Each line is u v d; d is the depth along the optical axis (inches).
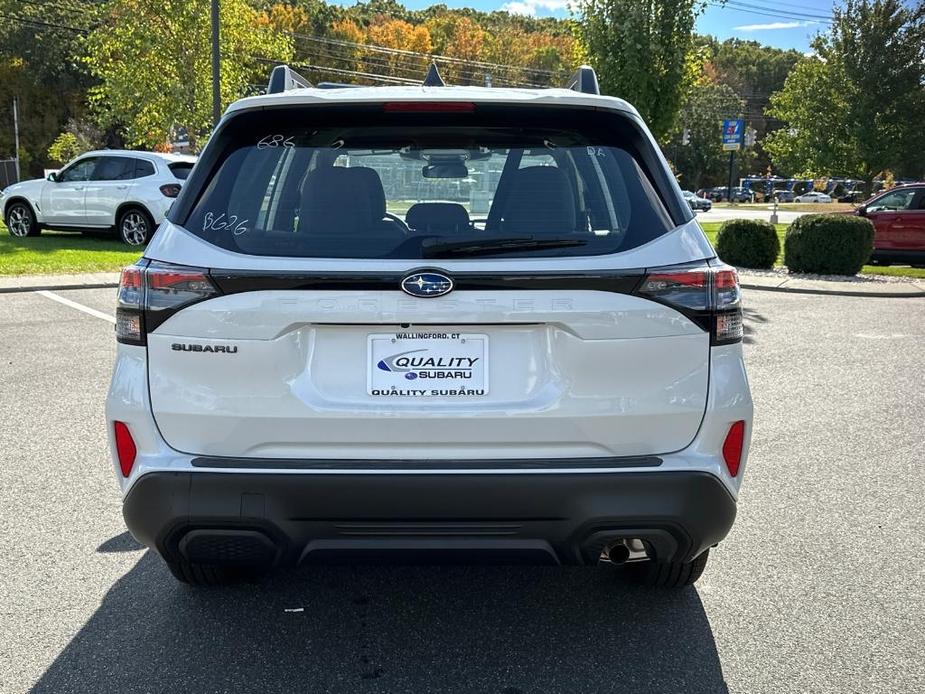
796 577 142.0
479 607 131.5
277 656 116.5
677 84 629.0
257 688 108.6
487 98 108.3
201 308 99.9
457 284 98.4
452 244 99.7
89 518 164.4
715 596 135.1
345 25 3695.9
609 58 620.7
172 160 691.4
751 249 661.9
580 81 129.3
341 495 98.7
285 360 99.8
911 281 589.3
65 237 734.5
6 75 2425.0
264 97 109.4
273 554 103.3
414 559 103.1
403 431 100.3
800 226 625.3
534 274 98.7
